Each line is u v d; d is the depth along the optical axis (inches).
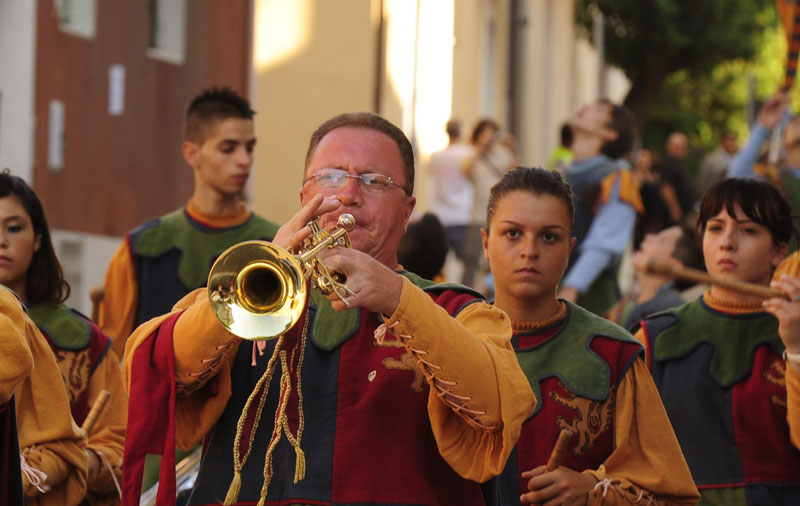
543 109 2103.8
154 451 335.9
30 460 421.7
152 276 613.6
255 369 344.8
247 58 1233.4
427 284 352.5
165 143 1136.8
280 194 1242.6
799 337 447.5
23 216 476.1
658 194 946.1
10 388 362.3
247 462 338.6
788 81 815.7
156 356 336.5
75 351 476.7
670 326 487.2
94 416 457.1
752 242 491.8
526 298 433.4
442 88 1544.0
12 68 968.9
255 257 305.4
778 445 466.0
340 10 1269.7
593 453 415.2
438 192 1229.1
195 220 621.3
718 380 474.0
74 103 1026.1
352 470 331.0
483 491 350.3
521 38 1932.8
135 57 1095.6
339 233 314.3
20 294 481.7
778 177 754.2
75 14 1031.6
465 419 324.2
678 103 2507.4
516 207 434.6
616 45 2298.2
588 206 699.4
